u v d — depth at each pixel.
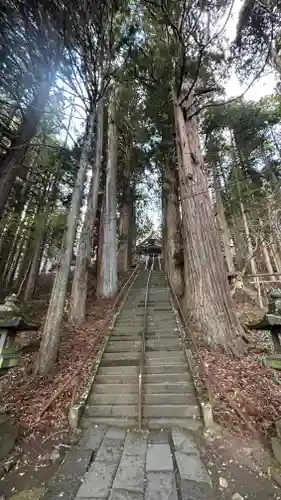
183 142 6.61
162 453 2.33
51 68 4.29
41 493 1.87
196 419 2.98
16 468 2.18
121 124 10.90
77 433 2.77
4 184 4.71
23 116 5.12
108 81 5.51
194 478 1.93
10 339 3.62
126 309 7.57
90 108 5.48
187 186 6.26
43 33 3.79
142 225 25.19
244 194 11.15
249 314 7.65
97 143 7.45
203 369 3.71
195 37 5.14
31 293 10.09
